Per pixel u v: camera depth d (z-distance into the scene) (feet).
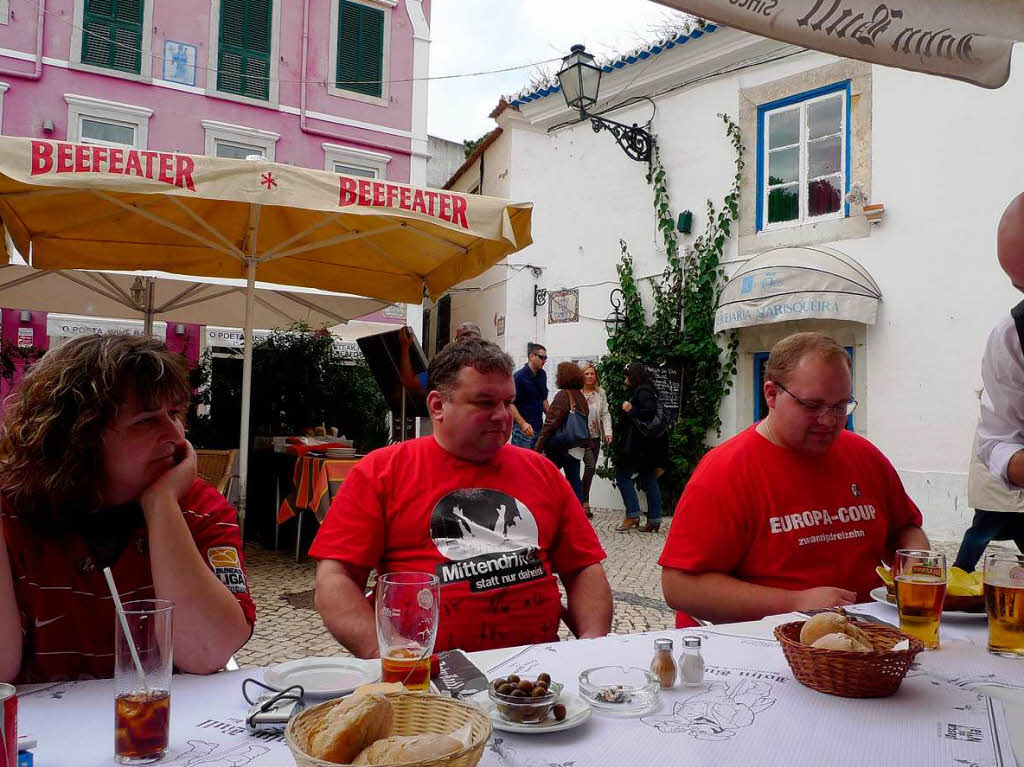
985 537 15.19
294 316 28.19
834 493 8.52
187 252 20.39
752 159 31.50
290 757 4.03
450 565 7.76
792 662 5.23
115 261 19.94
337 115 48.62
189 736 4.31
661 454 28.48
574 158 38.86
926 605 6.10
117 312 27.43
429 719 4.00
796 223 30.22
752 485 8.33
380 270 21.47
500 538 8.03
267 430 27.27
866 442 9.27
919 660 5.83
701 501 8.34
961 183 25.89
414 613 4.91
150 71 43.47
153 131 43.55
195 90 44.62
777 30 6.56
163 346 5.86
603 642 6.21
